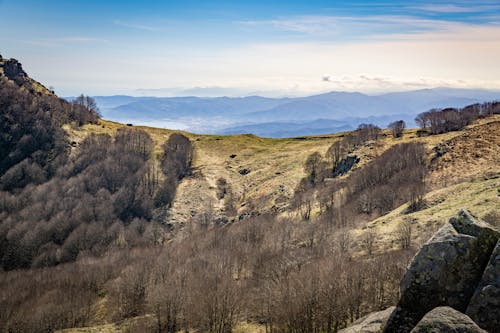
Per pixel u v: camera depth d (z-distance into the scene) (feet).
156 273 354.54
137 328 286.46
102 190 651.66
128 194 653.71
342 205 448.24
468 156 411.13
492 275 57.47
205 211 619.67
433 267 62.03
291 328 205.57
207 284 273.33
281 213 502.38
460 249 61.72
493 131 443.32
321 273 216.95
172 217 616.80
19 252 547.08
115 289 355.77
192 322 264.72
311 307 203.00
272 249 323.57
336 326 197.67
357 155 598.75
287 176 645.92
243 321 259.39
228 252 347.36
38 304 354.95
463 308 58.59
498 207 221.25
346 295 200.23
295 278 224.12
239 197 655.76
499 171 338.34
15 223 587.68
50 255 528.63
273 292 232.32
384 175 472.44
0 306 361.51
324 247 289.94
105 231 561.43
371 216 381.19
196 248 405.39
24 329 328.29
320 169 634.43
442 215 261.85
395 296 195.21
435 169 418.31
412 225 272.51
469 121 605.73
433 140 544.21
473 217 66.54
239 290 270.87
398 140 622.13
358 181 485.15
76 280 406.82
